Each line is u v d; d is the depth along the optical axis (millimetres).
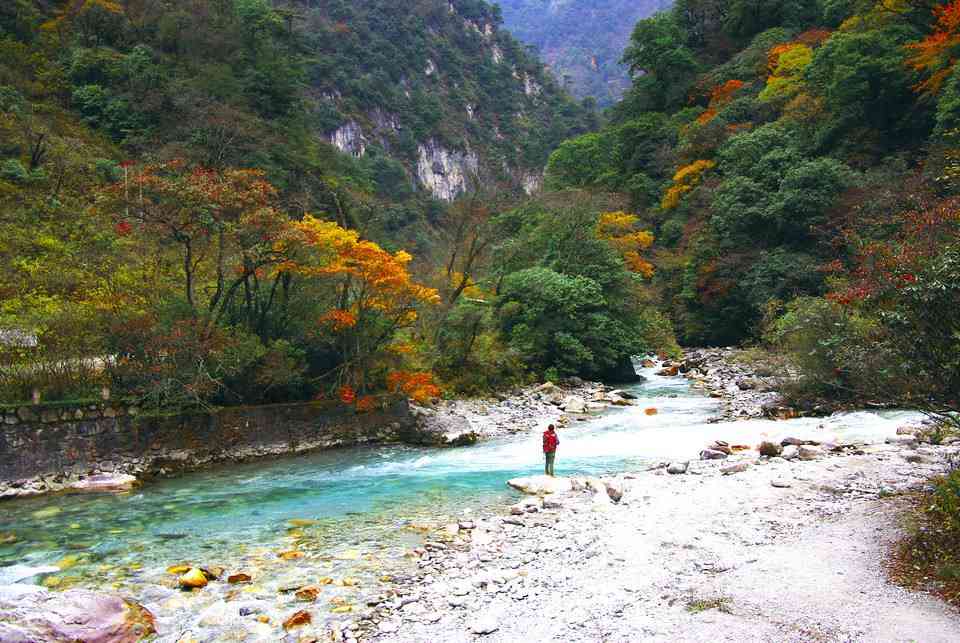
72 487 15805
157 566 10312
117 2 74562
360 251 20906
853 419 19859
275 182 58281
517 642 6812
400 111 148625
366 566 9969
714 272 49875
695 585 7930
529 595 8102
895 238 13203
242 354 19672
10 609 7508
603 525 10930
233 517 13227
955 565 7570
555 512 12266
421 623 7520
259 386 21062
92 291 23562
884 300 9078
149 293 21750
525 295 35250
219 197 18984
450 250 36938
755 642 6297
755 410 23625
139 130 58562
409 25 170875
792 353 23422
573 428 22797
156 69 64750
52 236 31719
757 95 67062
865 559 8242
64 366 17453
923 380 9078
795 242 45469
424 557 10117
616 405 27922
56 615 7457
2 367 16828
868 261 9758
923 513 9703
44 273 25703
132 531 12344
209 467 18453
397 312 23453
